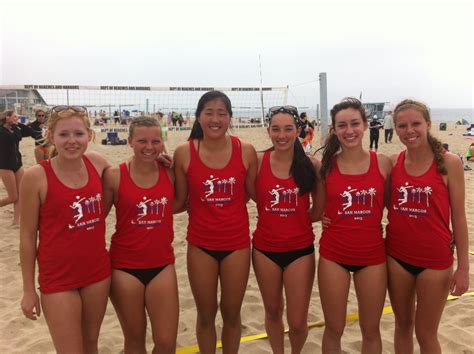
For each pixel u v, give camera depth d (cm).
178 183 259
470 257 460
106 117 3170
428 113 226
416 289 236
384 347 302
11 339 320
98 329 231
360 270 241
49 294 211
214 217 248
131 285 229
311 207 275
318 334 323
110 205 242
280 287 260
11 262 464
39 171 209
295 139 250
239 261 251
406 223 230
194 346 308
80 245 213
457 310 351
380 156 244
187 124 2930
